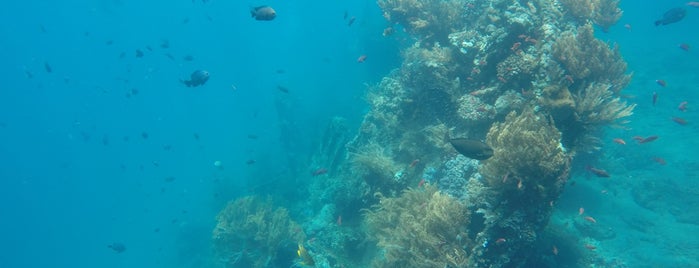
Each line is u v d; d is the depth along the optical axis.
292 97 29.23
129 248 32.03
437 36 13.31
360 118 18.73
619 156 12.05
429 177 9.51
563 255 7.86
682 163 11.02
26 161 95.94
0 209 62.53
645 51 23.47
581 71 8.60
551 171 5.98
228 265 13.89
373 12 22.67
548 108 7.64
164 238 29.33
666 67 19.61
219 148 40.41
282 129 25.55
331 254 10.60
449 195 7.62
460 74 10.55
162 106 79.12
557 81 8.04
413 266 7.30
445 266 6.69
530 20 9.45
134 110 81.94
